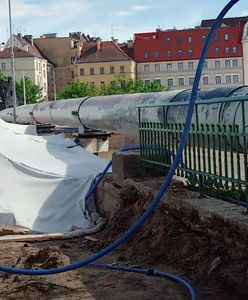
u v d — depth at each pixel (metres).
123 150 9.86
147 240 7.29
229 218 5.57
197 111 7.51
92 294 5.67
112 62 93.19
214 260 5.64
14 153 11.76
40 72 95.19
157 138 8.88
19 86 77.25
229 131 6.34
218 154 6.71
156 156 8.97
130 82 71.38
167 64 94.50
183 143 6.79
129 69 92.69
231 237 5.59
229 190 6.59
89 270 6.60
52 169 11.36
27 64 92.06
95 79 94.19
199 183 7.06
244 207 6.07
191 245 6.31
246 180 5.89
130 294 5.60
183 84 94.25
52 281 6.16
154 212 7.64
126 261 6.95
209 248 6.00
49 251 7.07
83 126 17.92
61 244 8.63
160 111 9.59
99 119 15.33
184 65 93.88
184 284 5.59
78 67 94.88
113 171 9.96
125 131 13.90
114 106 13.94
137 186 8.51
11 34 29.00
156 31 98.69
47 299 5.59
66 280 6.21
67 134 20.12
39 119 22.72
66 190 10.85
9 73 92.44
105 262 7.03
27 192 10.73
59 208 10.63
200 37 93.62
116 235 8.38
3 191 10.58
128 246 7.61
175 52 94.25
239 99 5.95
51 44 101.75
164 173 8.84
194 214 6.42
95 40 102.75
